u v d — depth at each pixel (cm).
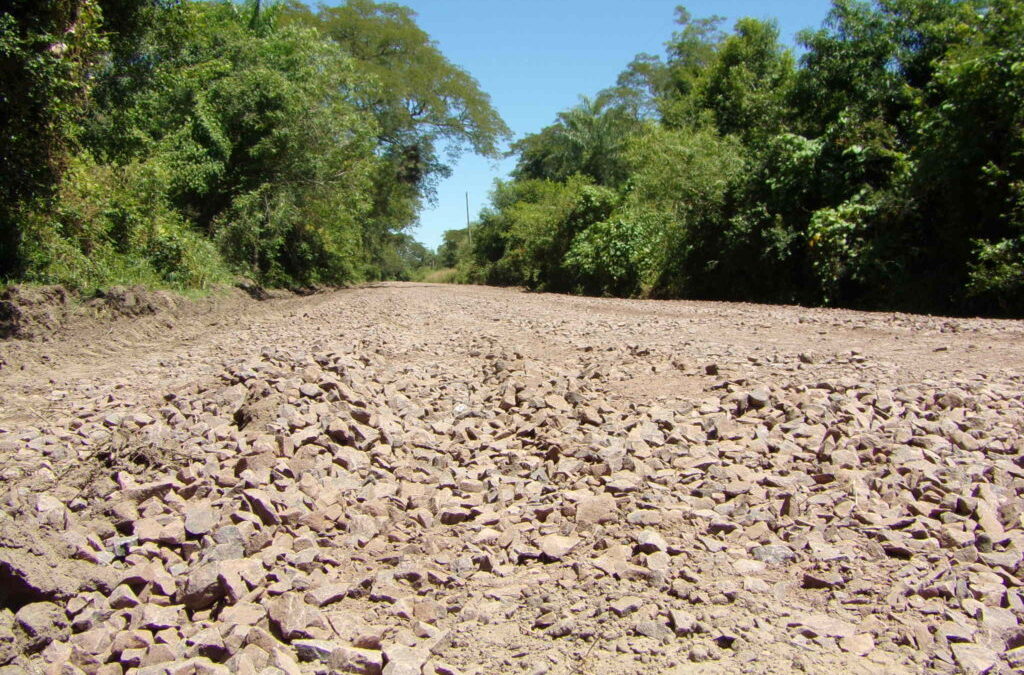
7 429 570
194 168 2056
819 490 404
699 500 389
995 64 1478
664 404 605
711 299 2347
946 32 1956
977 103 1514
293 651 259
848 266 1783
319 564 329
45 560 300
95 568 309
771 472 434
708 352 857
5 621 265
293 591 300
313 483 414
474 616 286
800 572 308
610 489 408
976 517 351
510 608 294
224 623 274
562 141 5516
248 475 409
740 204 2233
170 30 1808
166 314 1328
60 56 1302
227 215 2369
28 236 1326
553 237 3597
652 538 335
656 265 2600
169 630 275
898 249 1702
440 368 812
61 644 265
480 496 419
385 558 335
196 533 349
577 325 1262
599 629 270
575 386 675
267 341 1057
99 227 1483
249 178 2456
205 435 496
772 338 1015
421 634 272
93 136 1647
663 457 466
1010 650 251
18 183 1310
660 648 256
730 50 3180
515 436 544
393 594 302
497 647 264
